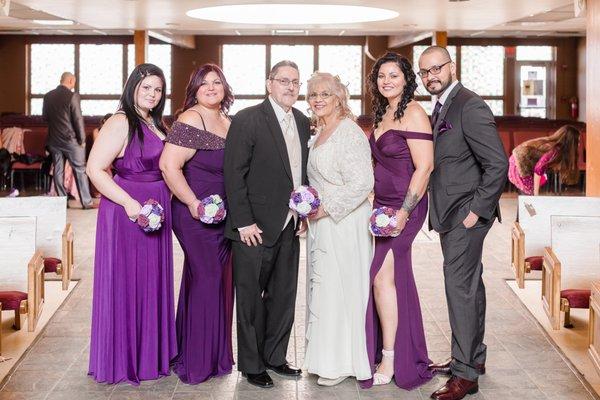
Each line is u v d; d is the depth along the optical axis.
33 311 4.77
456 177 3.73
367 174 3.75
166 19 12.05
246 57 18.47
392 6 10.16
